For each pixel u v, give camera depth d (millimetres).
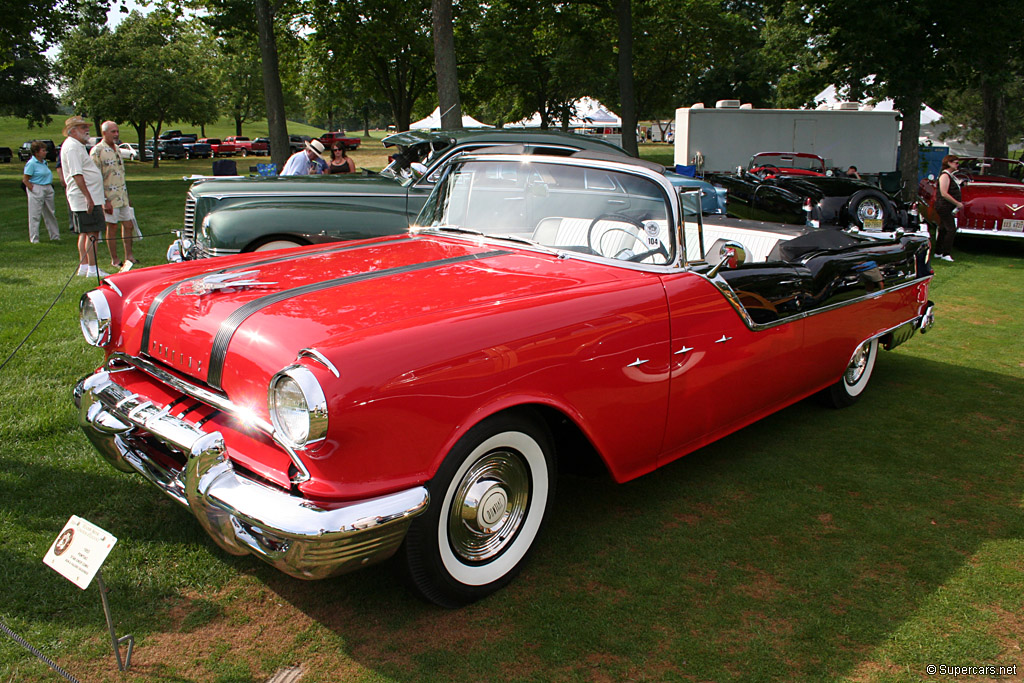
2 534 2926
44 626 2430
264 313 2479
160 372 2709
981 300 8125
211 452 2295
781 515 3367
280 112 20000
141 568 2770
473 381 2393
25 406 4098
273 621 2520
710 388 3412
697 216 3330
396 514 2195
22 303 6281
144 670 2256
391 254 3326
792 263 3885
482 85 28609
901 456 4062
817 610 2664
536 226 3539
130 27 42188
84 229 7582
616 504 3455
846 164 22469
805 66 23703
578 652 2404
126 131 80125
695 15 27766
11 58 25797
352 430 2127
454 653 2383
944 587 2828
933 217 12602
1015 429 4488
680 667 2346
